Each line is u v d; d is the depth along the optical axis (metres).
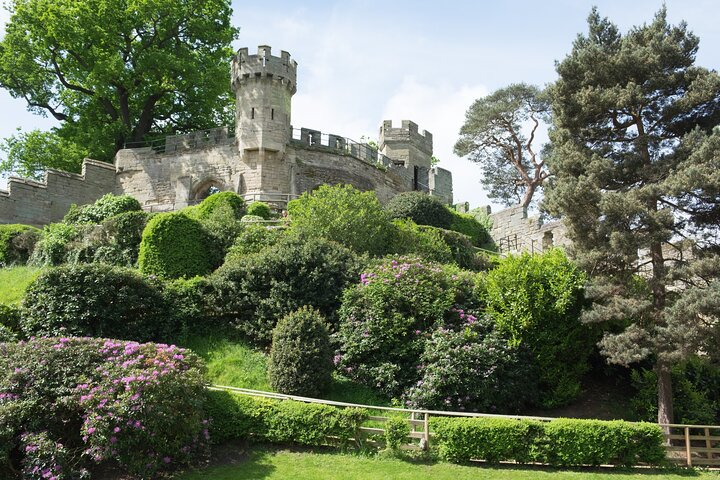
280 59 37.91
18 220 34.22
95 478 12.48
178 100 44.94
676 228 18.81
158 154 39.41
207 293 20.41
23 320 18.19
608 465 14.39
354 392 17.27
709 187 17.11
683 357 16.52
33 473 11.88
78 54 41.50
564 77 20.78
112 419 12.29
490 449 14.13
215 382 17.62
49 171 36.28
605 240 18.73
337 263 20.61
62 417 12.88
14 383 12.84
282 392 16.44
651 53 19.69
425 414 14.73
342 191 26.39
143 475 12.40
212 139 38.69
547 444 14.25
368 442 14.47
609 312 17.39
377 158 42.69
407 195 34.22
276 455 14.02
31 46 40.88
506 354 17.58
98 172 38.78
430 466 13.74
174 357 14.04
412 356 17.80
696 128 18.39
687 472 14.28
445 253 26.48
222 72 42.56
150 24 41.81
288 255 20.36
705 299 15.99
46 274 18.61
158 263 23.66
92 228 26.92
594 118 20.25
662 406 17.47
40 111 43.75
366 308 18.77
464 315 18.56
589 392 19.41
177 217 24.39
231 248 24.09
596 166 18.95
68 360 13.42
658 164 18.80
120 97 42.84
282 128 37.41
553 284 18.61
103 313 18.23
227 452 14.12
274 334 17.31
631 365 19.98
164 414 12.71
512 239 36.69
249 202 33.66
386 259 20.50
